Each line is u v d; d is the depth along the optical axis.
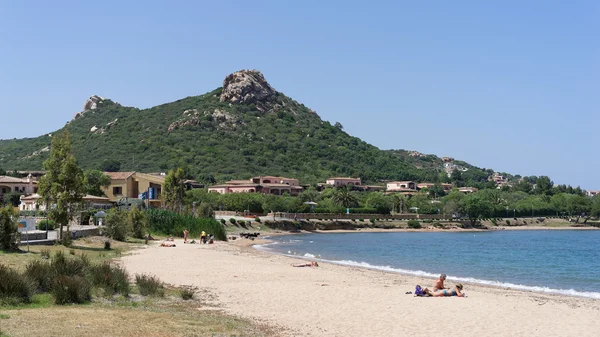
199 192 164.25
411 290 33.19
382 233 157.88
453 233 166.00
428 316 24.64
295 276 39.59
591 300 32.28
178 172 113.81
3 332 17.41
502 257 73.31
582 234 167.00
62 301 23.62
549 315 25.61
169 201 112.06
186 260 48.19
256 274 39.97
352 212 187.00
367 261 63.38
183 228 86.69
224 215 154.25
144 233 75.38
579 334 21.77
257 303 27.50
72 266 28.31
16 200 111.69
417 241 116.25
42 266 27.11
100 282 27.72
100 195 121.56
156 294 28.08
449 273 51.00
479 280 44.72
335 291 31.88
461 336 20.95
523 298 31.53
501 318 24.50
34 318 19.80
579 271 54.66
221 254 57.31
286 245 91.94
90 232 62.78
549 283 44.34
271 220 148.12
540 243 113.50
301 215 165.62
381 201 198.50
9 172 172.88
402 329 21.97
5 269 24.39
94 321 20.03
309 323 22.88
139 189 130.88
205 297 28.88
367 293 31.31
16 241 41.31
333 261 59.72
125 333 18.66
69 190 52.62
